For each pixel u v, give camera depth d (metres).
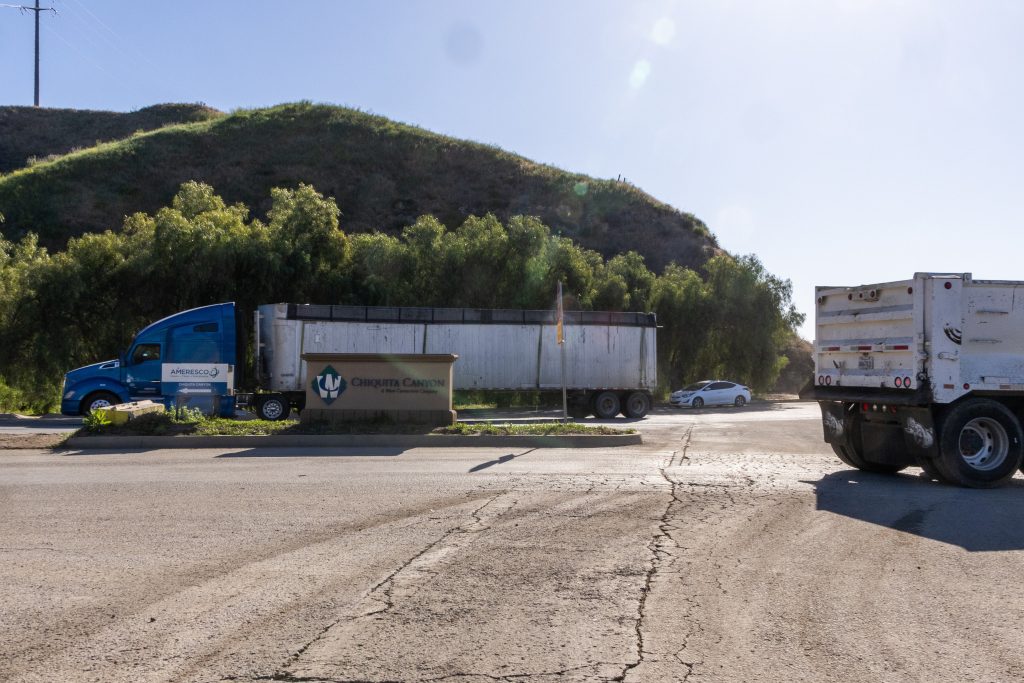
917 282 10.51
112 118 84.44
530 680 4.21
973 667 4.43
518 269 36.78
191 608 5.33
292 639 4.78
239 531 7.51
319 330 24.92
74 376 22.95
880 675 4.32
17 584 5.84
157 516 8.15
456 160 71.75
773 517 8.27
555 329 27.67
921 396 10.41
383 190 63.91
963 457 10.39
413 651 4.60
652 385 28.39
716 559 6.62
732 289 44.16
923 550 6.99
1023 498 9.63
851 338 11.80
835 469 12.21
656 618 5.19
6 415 25.62
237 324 24.09
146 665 4.38
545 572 6.20
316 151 68.25
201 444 14.98
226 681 4.18
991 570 6.38
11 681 4.16
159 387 23.06
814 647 4.71
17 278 29.89
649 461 12.81
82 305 30.75
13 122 79.38
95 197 54.53
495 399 31.09
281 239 33.56
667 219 69.69
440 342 26.34
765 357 44.34
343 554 6.70
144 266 30.80
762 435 18.48
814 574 6.23
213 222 33.31
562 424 17.55
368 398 16.70
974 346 10.59
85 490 9.66
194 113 88.00
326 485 10.09
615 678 4.25
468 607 5.38
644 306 41.44
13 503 8.81
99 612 5.24
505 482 10.38
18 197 52.28
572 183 72.50
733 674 4.32
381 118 79.62
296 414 25.64
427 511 8.45
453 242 36.19
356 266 35.50
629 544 7.07
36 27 85.88
